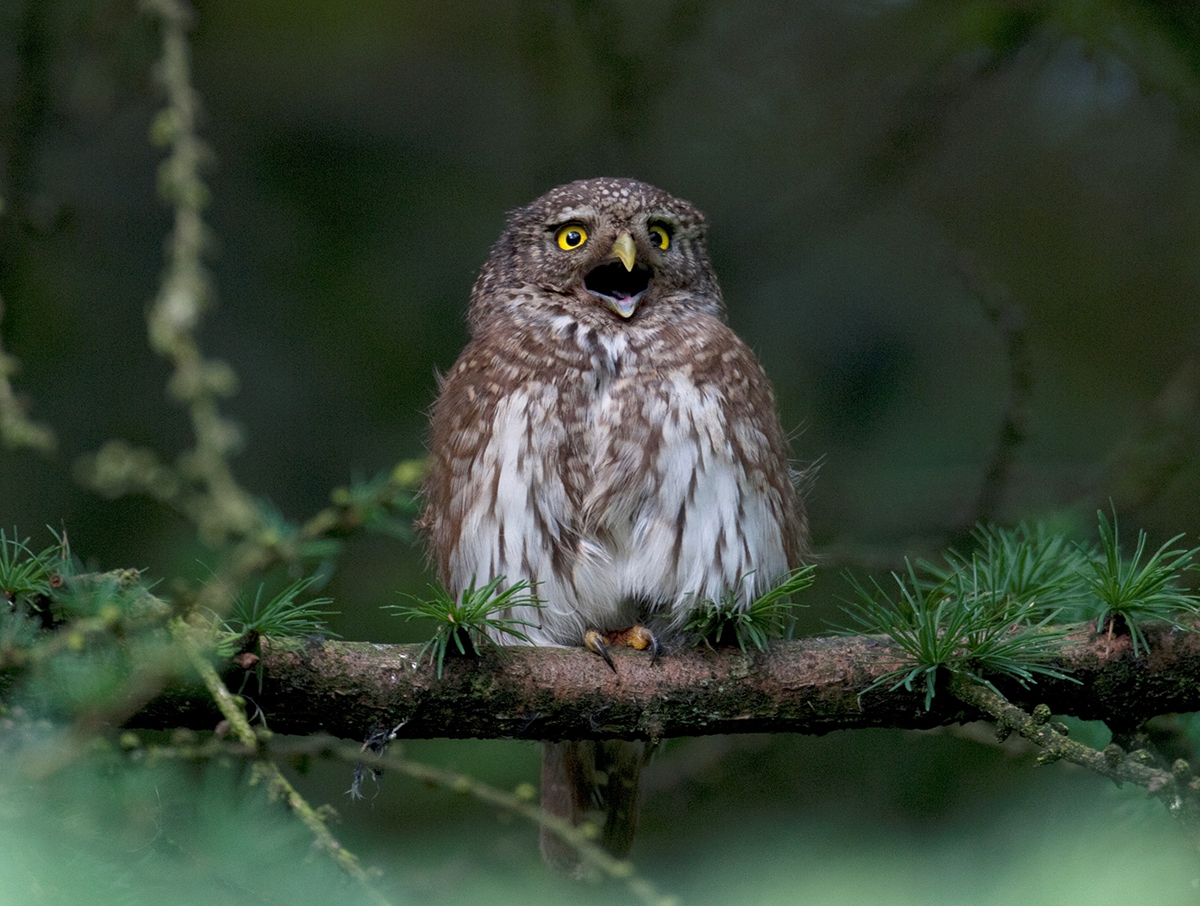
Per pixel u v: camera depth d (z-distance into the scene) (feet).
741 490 25.81
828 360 39.11
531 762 31.01
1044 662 20.61
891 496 36.32
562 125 39.01
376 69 40.52
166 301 17.53
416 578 34.42
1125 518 31.99
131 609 17.58
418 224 39.45
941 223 41.78
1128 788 21.34
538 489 25.96
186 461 16.57
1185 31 32.30
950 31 35.94
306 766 18.70
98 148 38.32
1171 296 40.70
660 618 26.35
